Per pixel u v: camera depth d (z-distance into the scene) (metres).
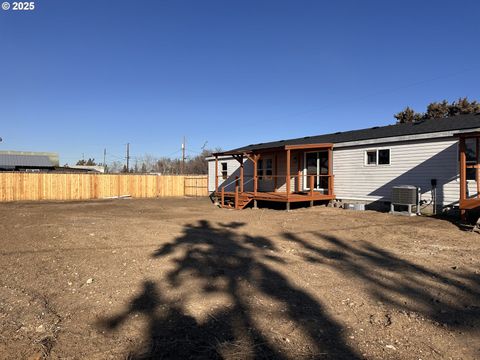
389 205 14.59
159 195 28.97
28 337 3.51
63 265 6.16
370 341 3.49
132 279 5.38
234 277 5.54
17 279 5.38
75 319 3.95
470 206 10.77
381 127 18.81
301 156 18.80
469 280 5.43
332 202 16.80
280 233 9.66
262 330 3.71
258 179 21.61
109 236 8.94
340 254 7.18
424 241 8.45
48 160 39.94
